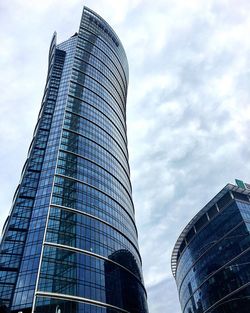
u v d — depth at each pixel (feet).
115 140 415.64
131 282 284.61
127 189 390.63
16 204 266.57
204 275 394.11
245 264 335.67
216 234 396.78
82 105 394.11
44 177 291.79
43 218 254.06
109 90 479.82
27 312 195.72
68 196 284.00
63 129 341.82
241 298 327.26
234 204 384.47
